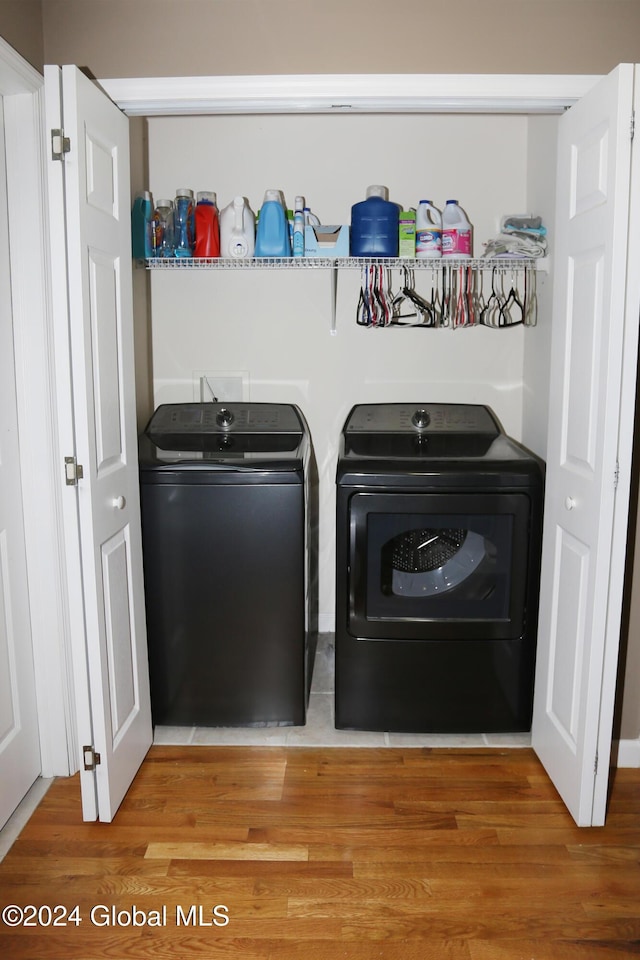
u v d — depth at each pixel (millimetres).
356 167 2805
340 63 1994
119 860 1841
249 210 2594
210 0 1980
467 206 2809
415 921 1659
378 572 2279
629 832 1945
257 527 2279
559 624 2074
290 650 2361
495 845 1898
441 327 2865
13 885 1760
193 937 1616
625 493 1738
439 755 2305
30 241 1908
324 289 2867
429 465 2248
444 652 2320
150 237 2557
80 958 1563
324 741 2375
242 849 1884
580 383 1881
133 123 2629
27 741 2074
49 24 1998
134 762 2156
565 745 2025
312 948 1587
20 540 1997
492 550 2273
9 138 1875
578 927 1643
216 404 2770
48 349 1960
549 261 2510
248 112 2084
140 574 2189
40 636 2084
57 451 2014
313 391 2939
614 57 1977
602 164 1721
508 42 1974
